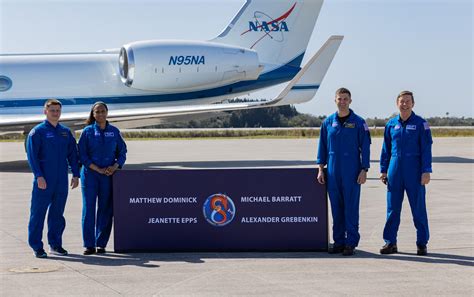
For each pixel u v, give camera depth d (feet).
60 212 32.04
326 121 32.14
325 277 26.37
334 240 31.78
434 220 40.65
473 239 34.42
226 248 32.40
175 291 24.34
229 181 32.27
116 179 32.50
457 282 25.23
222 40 92.38
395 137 31.30
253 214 32.30
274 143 139.95
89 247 32.01
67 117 79.56
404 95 31.04
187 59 86.84
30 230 31.37
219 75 88.53
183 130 214.48
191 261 30.07
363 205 48.78
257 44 93.76
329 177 31.78
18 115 83.76
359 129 31.42
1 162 96.48
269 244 32.27
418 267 27.99
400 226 38.78
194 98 90.84
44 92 84.89
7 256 31.55
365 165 31.32
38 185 31.14
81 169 33.50
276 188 32.17
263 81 93.56
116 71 88.22
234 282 25.70
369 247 33.04
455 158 97.30
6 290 24.67
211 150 116.26
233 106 78.79
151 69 85.51
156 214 32.50
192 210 32.40
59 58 87.20
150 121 84.64
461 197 51.83
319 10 95.25
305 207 32.12
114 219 32.53
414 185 30.78
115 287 25.05
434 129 219.61
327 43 76.38
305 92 80.43
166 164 86.58
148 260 30.45
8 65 84.43
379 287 24.58
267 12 93.76
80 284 25.57
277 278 26.30
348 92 31.58
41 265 29.40
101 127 32.83
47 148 31.65
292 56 95.14
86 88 86.74
